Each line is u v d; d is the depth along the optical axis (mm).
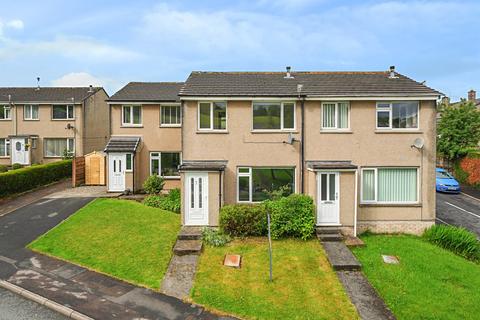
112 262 11070
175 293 9305
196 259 11438
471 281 10648
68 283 9766
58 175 25547
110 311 8375
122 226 14242
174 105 22422
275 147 15625
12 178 20047
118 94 23062
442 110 31828
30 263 11023
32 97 31453
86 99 31125
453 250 13695
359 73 19125
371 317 8398
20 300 9039
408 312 8680
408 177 15516
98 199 18656
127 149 21047
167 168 22531
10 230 14016
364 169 15523
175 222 14969
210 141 15625
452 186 24922
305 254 11984
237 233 13531
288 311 8555
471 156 28250
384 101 15492
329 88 16188
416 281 10352
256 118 15758
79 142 30625
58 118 30828
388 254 12352
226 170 15594
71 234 13336
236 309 8586
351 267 10859
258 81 17594
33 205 17703
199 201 14203
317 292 9508
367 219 15211
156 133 22406
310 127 15617
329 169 13992
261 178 15711
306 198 13867
